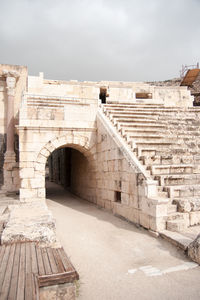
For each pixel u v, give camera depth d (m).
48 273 3.63
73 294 3.60
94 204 12.41
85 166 14.52
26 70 15.52
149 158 8.61
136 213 7.47
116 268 4.78
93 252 5.59
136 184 7.50
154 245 5.79
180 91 19.33
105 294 3.87
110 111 13.31
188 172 8.76
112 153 9.79
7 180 13.54
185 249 5.21
